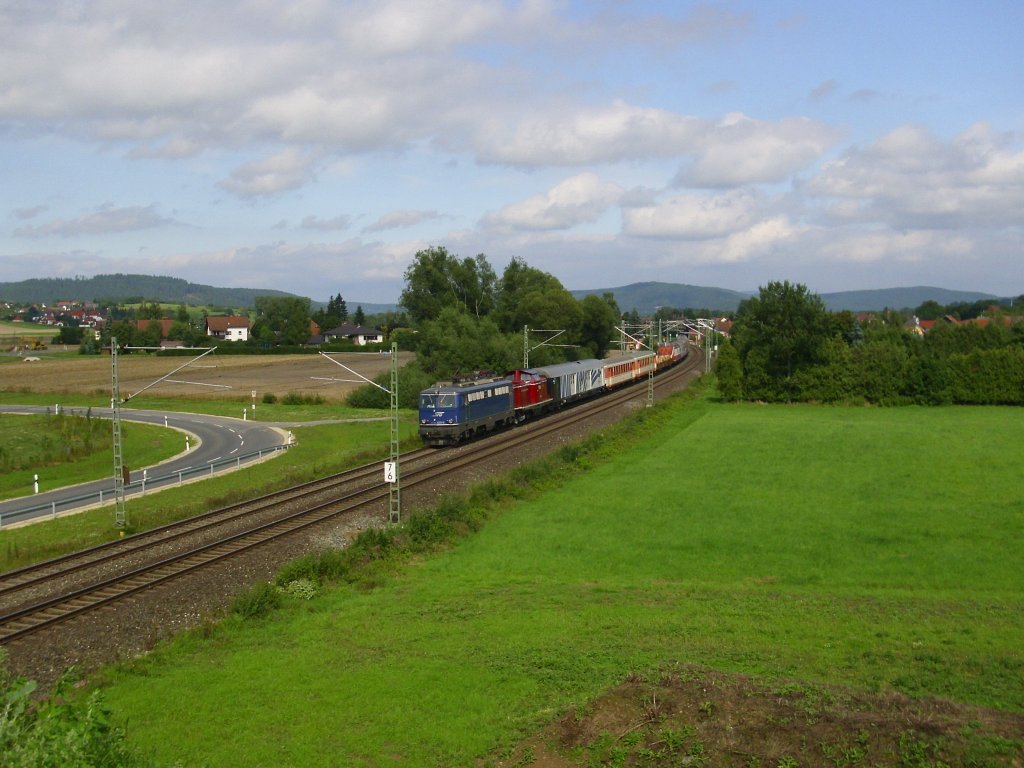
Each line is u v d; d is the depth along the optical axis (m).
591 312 132.75
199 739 16.47
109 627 22.70
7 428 73.94
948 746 12.98
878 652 19.86
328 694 18.52
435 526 33.25
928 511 35.28
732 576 27.91
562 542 32.34
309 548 30.59
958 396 83.06
